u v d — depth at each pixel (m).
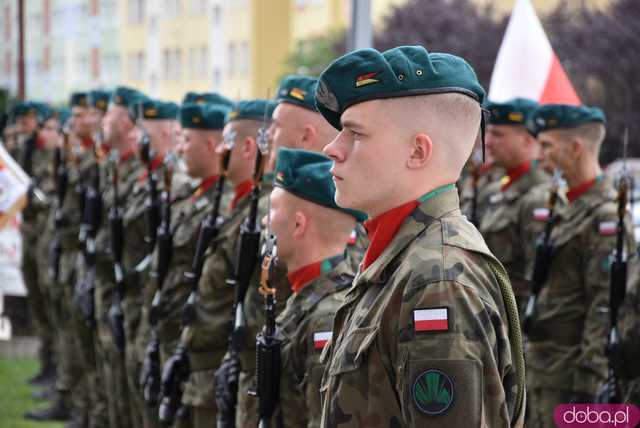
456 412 3.12
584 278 7.16
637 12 26.39
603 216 7.07
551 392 7.25
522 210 8.03
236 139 6.48
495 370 3.21
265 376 4.73
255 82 33.16
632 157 26.20
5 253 12.56
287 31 33.56
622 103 26.03
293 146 6.02
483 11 29.70
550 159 7.38
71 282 10.43
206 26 32.56
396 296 3.30
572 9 27.86
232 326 5.73
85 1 33.34
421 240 3.37
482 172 8.95
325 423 3.42
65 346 10.45
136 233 8.47
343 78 3.43
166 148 8.78
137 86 32.03
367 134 3.41
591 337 7.00
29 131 13.53
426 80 3.39
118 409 8.91
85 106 11.03
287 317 4.80
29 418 10.70
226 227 6.40
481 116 3.70
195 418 6.50
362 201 3.46
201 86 32.34
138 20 32.09
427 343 3.18
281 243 4.86
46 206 12.09
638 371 6.02
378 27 29.98
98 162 9.57
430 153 3.41
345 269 4.83
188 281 7.21
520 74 10.27
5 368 12.93
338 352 3.42
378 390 3.31
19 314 13.58
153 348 7.31
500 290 3.40
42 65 35.25
